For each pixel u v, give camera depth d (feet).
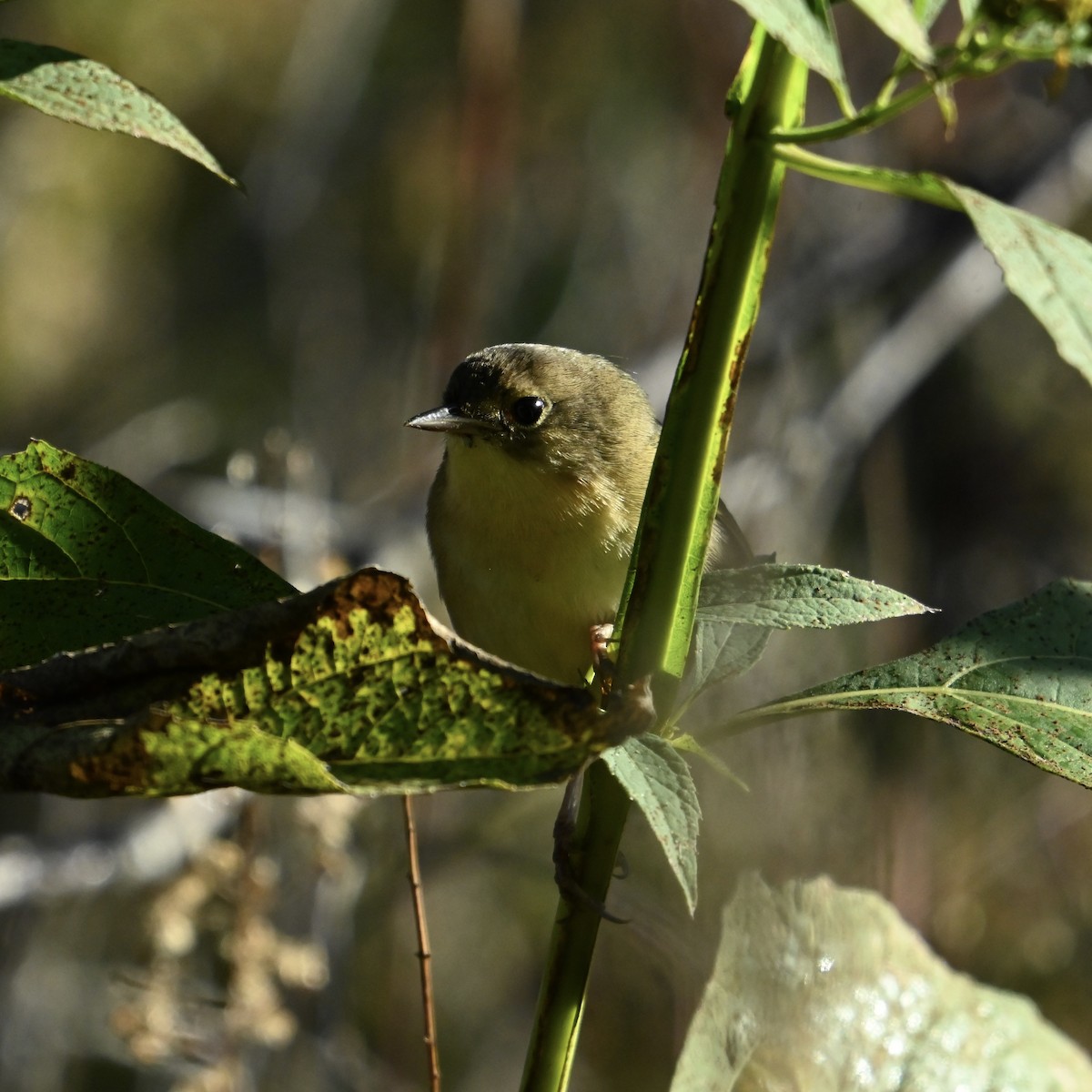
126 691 8.27
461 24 42.01
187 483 43.04
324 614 8.13
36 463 10.11
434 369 41.32
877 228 45.75
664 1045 33.58
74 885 29.99
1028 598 11.36
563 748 7.97
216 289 50.08
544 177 48.93
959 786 38.60
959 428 46.50
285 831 29.53
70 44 47.67
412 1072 37.60
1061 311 7.45
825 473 40.75
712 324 9.76
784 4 7.80
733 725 10.52
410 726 8.11
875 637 38.52
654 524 9.91
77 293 49.98
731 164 9.62
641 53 49.39
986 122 45.96
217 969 29.58
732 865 28.71
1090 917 37.70
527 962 40.14
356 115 50.29
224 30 49.47
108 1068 35.53
